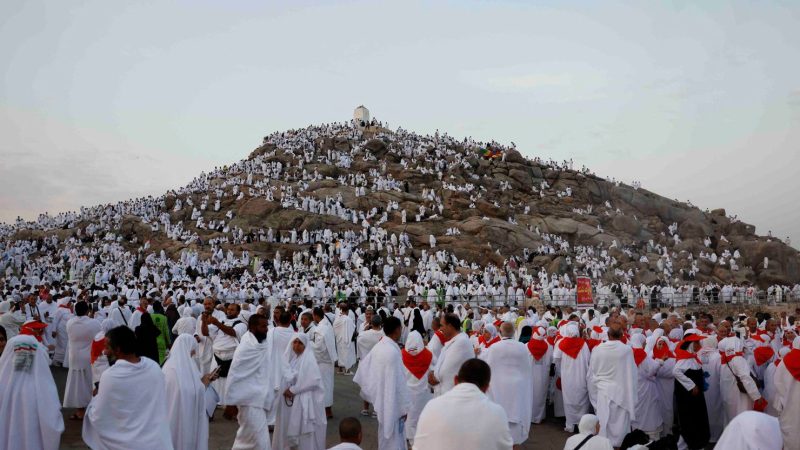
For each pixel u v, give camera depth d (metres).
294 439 8.82
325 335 12.38
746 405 10.77
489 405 5.22
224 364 11.32
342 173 77.44
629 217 72.31
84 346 12.13
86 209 69.25
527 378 9.56
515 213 70.25
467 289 42.25
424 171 77.56
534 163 84.56
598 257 62.56
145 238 59.16
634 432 7.43
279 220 59.84
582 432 6.74
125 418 6.42
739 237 73.69
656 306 42.69
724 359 11.19
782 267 66.94
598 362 10.70
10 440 6.69
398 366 9.21
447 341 9.26
